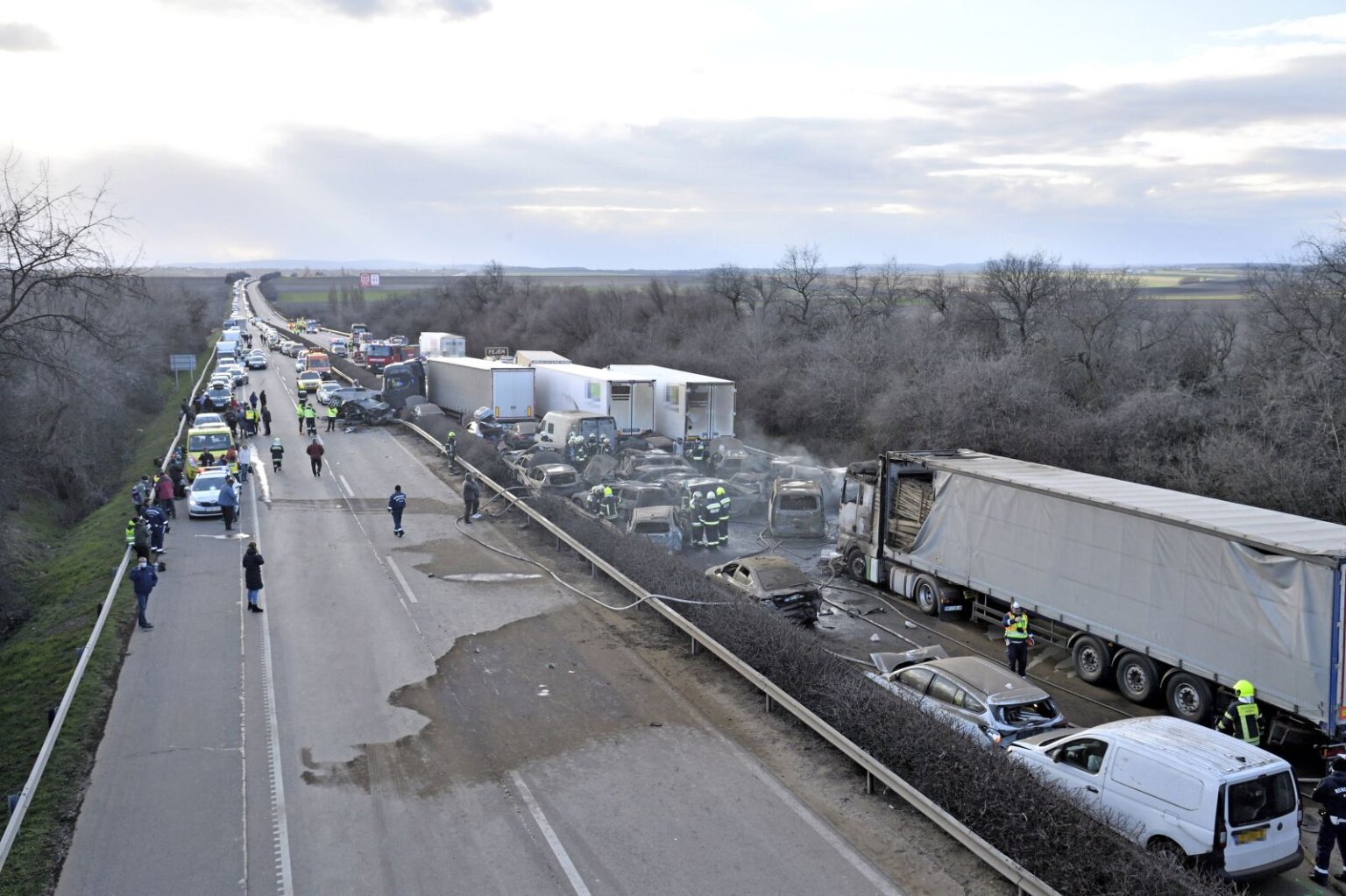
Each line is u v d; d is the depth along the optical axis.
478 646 18.12
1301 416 27.94
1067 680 17.83
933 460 21.92
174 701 15.56
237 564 24.08
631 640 18.42
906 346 48.53
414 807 12.04
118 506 34.50
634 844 11.07
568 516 26.45
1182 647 15.45
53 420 36.59
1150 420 32.44
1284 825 10.28
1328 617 13.27
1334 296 33.84
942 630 20.69
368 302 185.88
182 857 10.96
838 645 19.47
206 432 36.47
